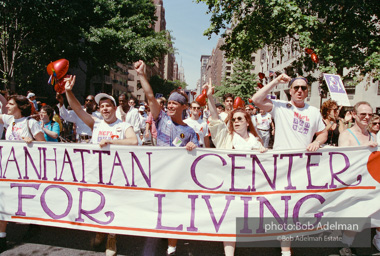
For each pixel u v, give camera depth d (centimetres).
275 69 3419
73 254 329
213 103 359
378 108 2250
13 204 354
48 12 1565
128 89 5481
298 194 329
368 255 342
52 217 348
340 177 332
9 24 1503
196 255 338
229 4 1321
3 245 338
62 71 345
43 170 352
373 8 1137
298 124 333
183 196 330
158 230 327
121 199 337
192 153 329
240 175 329
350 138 362
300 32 1115
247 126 362
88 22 2169
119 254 334
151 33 2559
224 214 326
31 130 379
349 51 1104
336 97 460
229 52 1525
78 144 345
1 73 1593
